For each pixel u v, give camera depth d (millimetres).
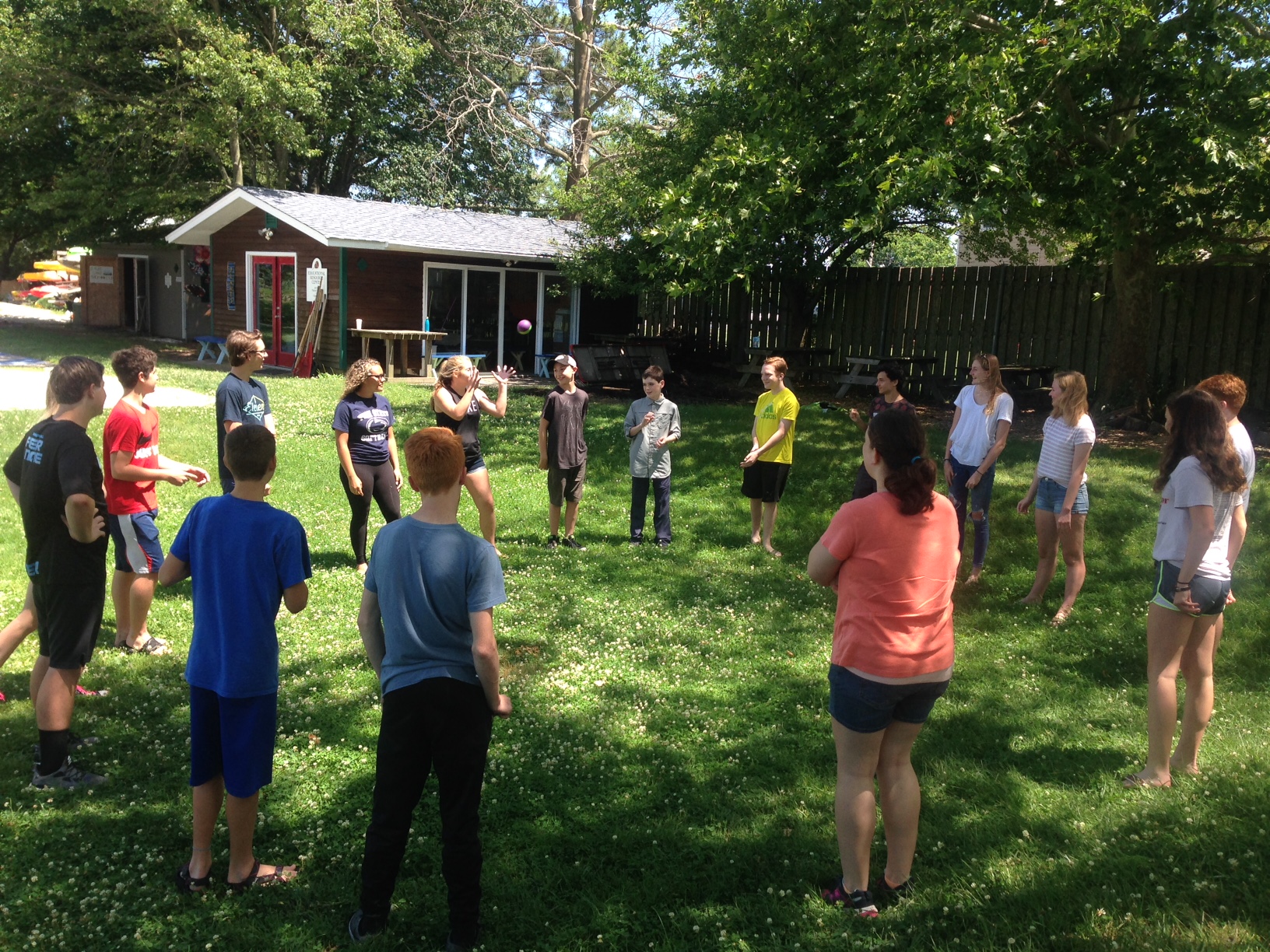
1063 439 6785
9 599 6492
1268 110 9531
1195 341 14148
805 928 3381
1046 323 16047
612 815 4105
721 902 3553
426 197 27766
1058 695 5527
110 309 28828
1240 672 5895
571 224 24906
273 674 3439
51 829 3840
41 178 25062
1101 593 7391
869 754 3465
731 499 10188
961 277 17219
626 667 5828
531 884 3629
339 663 5656
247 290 21016
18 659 5570
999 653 6227
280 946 3238
